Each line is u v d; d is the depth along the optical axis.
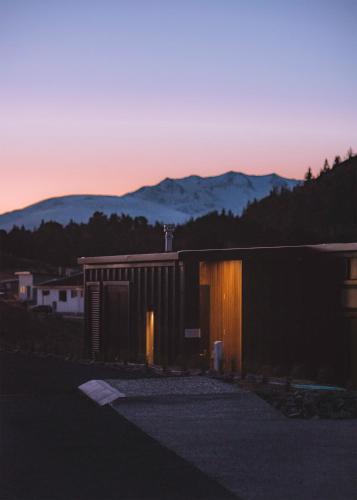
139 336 27.69
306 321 24.50
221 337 26.16
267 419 12.40
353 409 13.00
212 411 12.85
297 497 8.47
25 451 10.37
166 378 15.45
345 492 8.65
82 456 10.13
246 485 8.90
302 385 15.60
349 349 23.55
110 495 8.48
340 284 23.84
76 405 13.57
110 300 29.69
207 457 10.11
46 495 8.46
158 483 8.96
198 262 25.28
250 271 25.02
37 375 17.34
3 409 13.18
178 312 25.61
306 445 10.75
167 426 11.89
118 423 12.08
